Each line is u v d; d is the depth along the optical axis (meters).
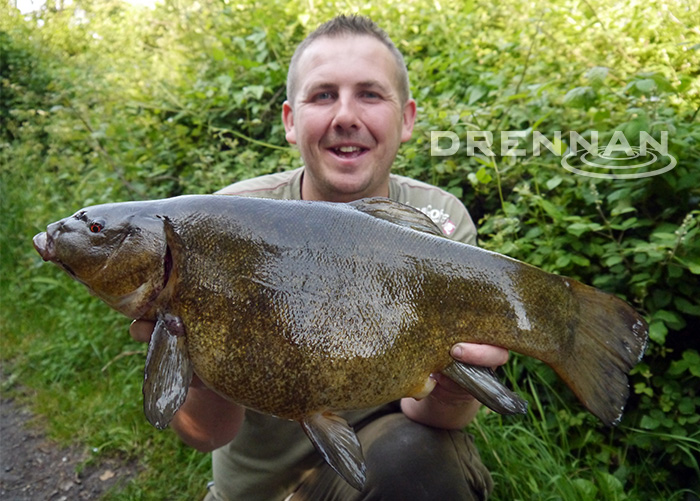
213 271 0.46
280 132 1.31
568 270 0.85
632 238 0.82
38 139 1.96
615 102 0.95
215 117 1.37
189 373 0.47
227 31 1.54
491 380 0.48
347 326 0.46
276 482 0.69
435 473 0.60
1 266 1.53
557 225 0.86
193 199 0.48
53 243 0.48
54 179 1.66
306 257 0.47
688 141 0.83
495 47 1.27
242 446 0.70
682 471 0.75
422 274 0.48
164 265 0.47
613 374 0.49
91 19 2.49
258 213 0.48
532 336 0.49
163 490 0.88
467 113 1.01
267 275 0.46
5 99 2.22
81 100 1.54
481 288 0.49
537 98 1.00
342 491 0.62
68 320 1.25
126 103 1.48
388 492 0.59
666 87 0.86
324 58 0.68
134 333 0.49
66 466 0.95
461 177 1.03
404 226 0.50
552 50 1.11
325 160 0.69
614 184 0.84
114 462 0.95
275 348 0.46
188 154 1.27
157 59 1.73
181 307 0.47
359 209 0.50
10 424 1.06
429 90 1.17
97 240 0.47
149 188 1.34
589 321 0.50
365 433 0.64
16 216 1.62
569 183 0.91
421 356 0.48
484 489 0.65
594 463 0.78
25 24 2.50
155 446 0.96
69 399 1.09
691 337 0.81
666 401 0.76
